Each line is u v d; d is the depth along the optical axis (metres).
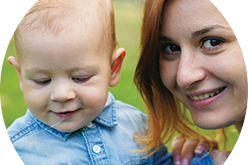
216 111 1.69
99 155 1.76
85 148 1.76
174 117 2.17
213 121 1.69
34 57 1.43
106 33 1.65
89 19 1.54
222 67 1.55
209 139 2.21
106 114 1.92
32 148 1.66
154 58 1.82
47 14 1.46
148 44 1.76
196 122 1.78
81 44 1.46
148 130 2.12
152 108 2.06
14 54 7.05
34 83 1.51
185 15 1.56
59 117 1.56
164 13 1.64
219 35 1.52
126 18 10.44
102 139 1.82
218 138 2.44
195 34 1.56
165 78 1.83
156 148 2.00
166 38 1.69
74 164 1.69
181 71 1.61
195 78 1.59
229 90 1.62
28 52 1.44
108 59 1.66
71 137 1.75
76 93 1.51
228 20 1.51
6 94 4.66
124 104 2.19
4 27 10.27
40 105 1.53
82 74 1.50
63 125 1.59
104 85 1.60
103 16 1.65
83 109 1.58
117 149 1.86
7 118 3.75
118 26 8.93
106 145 1.82
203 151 2.03
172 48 1.74
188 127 2.28
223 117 1.67
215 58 1.56
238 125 1.95
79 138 1.77
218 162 1.92
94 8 1.61
